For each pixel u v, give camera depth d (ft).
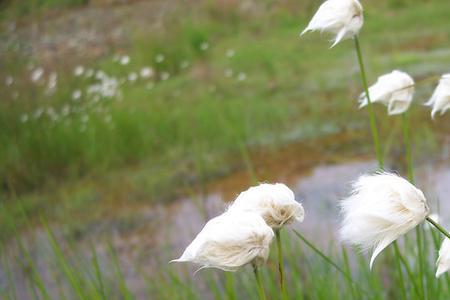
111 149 18.94
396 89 5.71
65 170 18.49
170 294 8.30
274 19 34.78
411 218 3.56
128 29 37.93
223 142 18.38
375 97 5.77
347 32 5.23
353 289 6.02
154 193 15.83
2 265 11.53
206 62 28.43
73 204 15.75
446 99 5.29
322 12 5.26
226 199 14.37
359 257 7.82
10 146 18.61
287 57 27.37
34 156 18.47
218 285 9.55
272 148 17.49
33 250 12.17
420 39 25.93
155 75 27.86
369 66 23.08
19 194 17.20
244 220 3.55
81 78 26.86
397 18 30.32
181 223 13.62
